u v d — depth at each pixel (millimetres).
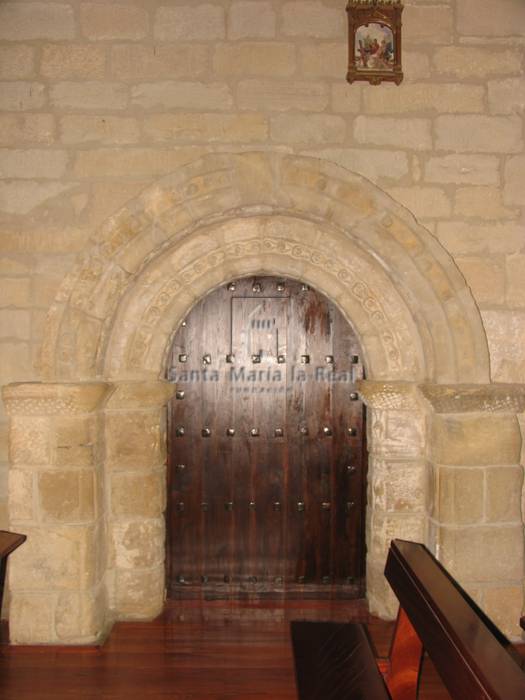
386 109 3490
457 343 3445
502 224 3514
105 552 3596
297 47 3477
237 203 3459
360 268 3617
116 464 3633
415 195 3496
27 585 3350
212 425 3904
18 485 3350
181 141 3463
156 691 2912
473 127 3504
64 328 3398
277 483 3930
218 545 3936
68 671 3076
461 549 3404
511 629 3428
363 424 3906
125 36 3461
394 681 2348
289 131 3471
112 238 3418
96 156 3453
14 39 3445
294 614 3717
